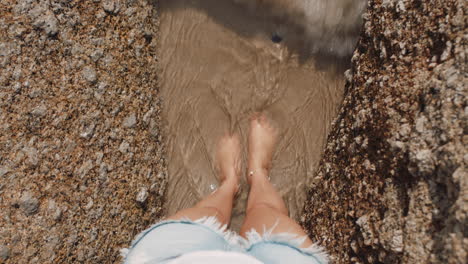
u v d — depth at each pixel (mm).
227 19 2137
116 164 1790
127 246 1779
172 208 2006
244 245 1358
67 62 1741
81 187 1700
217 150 2078
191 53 2107
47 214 1641
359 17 1982
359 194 1563
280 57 2125
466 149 1200
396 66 1545
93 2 1809
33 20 1704
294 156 2061
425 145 1314
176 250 1235
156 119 1991
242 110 2119
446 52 1379
